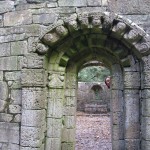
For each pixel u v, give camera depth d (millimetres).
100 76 18000
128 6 5270
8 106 5414
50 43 5121
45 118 5406
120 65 5668
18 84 5355
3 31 5617
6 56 5535
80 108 17406
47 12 5340
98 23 4949
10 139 5332
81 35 5387
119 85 5637
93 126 12406
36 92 5109
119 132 5520
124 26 4918
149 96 4906
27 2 5445
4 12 5637
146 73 4938
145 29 5211
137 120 5250
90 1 5281
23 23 5430
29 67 5137
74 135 5816
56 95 5504
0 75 5559
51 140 5422
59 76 5547
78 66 6098
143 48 4891
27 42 5340
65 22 5031
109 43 5469
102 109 16594
